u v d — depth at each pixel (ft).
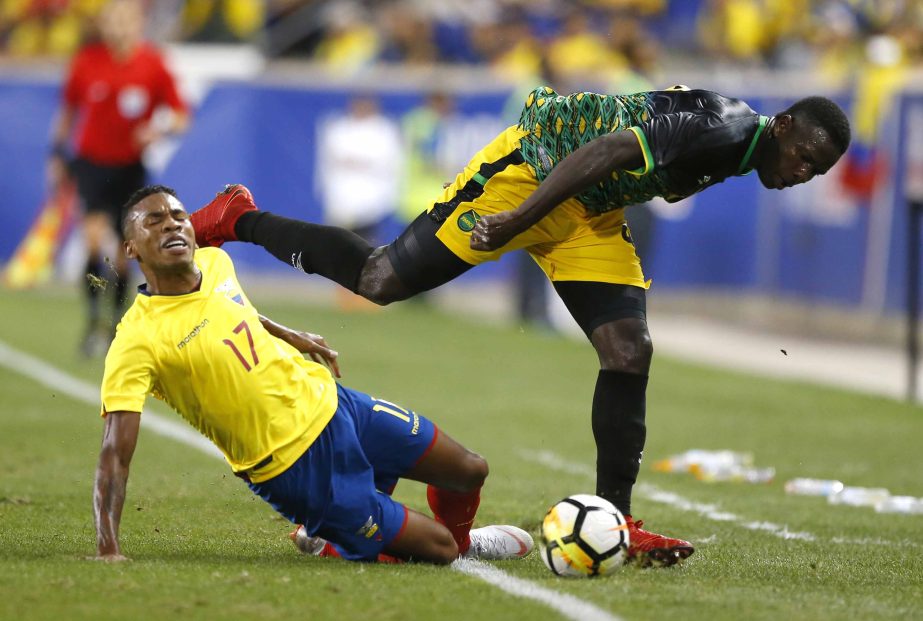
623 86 163.63
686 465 96.27
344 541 57.88
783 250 185.68
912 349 134.62
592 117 61.82
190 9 225.56
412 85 191.11
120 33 141.79
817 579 59.00
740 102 61.52
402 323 178.19
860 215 173.58
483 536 62.34
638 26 216.54
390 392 126.62
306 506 57.36
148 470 85.25
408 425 59.82
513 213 59.06
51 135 191.21
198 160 188.85
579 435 109.50
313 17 223.51
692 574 58.95
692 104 60.59
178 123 144.66
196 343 55.93
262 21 223.92
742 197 189.26
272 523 69.62
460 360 149.69
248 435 56.70
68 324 163.63
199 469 86.22
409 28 213.05
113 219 142.72
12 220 192.75
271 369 56.75
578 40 207.10
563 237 64.39
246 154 189.57
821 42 215.92
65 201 192.24
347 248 65.62
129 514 70.69
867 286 173.17
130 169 143.33
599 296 64.13
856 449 108.06
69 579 52.42
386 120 190.70
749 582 57.52
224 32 224.12
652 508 80.69
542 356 156.15
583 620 48.85
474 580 55.16
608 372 63.41
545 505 79.20
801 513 80.38
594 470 93.86
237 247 197.16
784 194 185.16
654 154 58.70
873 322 172.86
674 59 223.10
